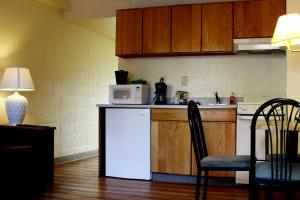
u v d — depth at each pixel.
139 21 4.35
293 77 3.58
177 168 3.82
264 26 3.88
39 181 3.35
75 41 5.52
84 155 5.77
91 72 5.99
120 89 4.29
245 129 3.57
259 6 3.91
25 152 3.05
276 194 3.37
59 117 5.13
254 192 2.05
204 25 4.08
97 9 5.02
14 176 3.00
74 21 5.25
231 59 4.30
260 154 3.44
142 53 4.33
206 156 2.61
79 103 5.64
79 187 3.58
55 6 4.96
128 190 3.47
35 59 4.64
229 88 4.30
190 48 4.12
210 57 4.38
